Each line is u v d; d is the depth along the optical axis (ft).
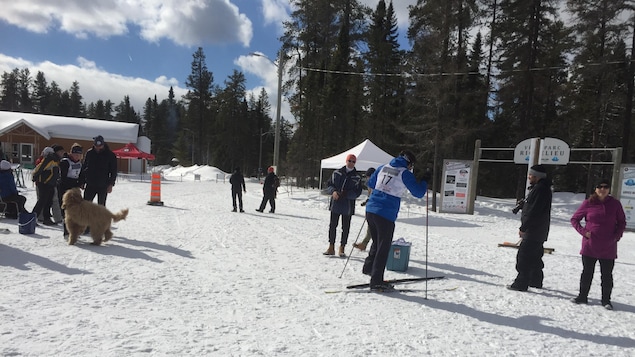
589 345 11.09
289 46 114.73
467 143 92.02
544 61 75.87
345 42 101.65
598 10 57.36
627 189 41.04
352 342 10.34
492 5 76.89
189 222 31.55
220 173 140.87
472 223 44.16
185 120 220.84
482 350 10.34
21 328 9.92
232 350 9.45
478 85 86.43
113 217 20.97
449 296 15.16
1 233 21.62
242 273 16.79
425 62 59.41
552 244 31.04
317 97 106.52
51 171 24.25
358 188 21.31
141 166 132.46
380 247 15.23
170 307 12.17
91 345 9.23
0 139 112.57
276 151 69.05
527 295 15.96
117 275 15.14
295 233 28.91
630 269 22.52
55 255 17.60
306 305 13.15
